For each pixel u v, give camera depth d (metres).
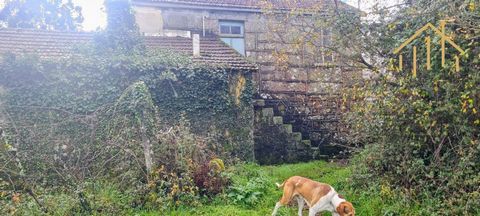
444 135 5.95
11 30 11.56
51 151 8.38
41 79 9.41
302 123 11.85
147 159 7.27
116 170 7.54
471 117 5.74
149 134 7.90
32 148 8.41
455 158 5.92
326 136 11.45
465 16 5.49
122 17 10.81
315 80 11.91
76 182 7.00
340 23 7.52
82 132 9.00
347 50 8.10
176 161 7.29
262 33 14.31
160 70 10.36
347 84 8.52
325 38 8.80
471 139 5.67
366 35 7.36
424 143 6.39
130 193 6.76
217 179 7.18
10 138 8.18
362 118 7.56
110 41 10.61
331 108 11.66
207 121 10.66
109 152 8.05
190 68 10.50
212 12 14.16
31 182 7.11
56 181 7.43
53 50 10.48
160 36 13.16
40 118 9.21
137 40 10.97
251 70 11.14
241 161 10.05
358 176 7.11
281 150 11.08
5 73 9.11
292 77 13.12
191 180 6.92
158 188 6.82
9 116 8.72
